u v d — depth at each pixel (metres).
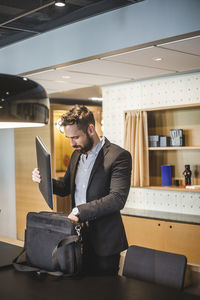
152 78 5.12
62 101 7.24
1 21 4.11
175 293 1.79
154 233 4.62
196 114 4.86
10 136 6.95
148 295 1.76
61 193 2.64
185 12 3.09
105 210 2.17
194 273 4.32
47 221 2.12
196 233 4.26
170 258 2.12
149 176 5.34
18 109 1.75
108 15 3.69
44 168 2.12
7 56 5.02
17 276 2.04
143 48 3.49
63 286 1.88
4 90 1.73
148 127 5.32
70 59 4.09
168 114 5.11
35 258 2.14
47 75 4.70
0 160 7.15
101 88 5.79
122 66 4.19
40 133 6.52
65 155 7.34
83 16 3.93
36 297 1.75
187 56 3.76
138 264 2.23
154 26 3.31
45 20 4.13
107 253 2.24
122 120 5.50
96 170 2.38
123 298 1.73
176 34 3.15
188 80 4.82
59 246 1.95
